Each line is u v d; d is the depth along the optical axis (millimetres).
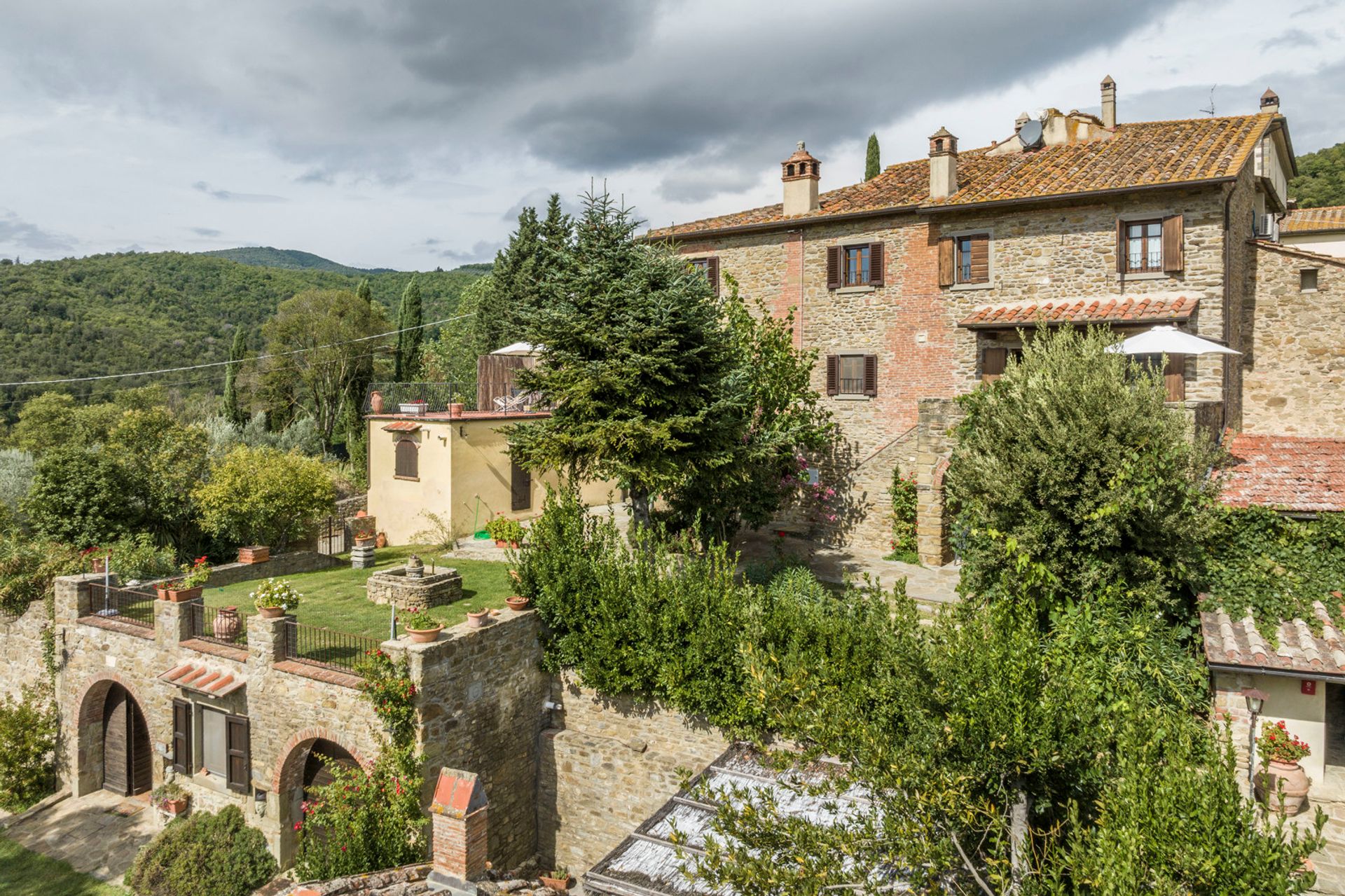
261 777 16359
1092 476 13477
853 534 24266
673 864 11070
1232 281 21500
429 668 14609
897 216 25625
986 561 14508
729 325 22734
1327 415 22234
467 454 26438
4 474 32156
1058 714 8102
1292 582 13727
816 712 8930
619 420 18453
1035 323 21203
